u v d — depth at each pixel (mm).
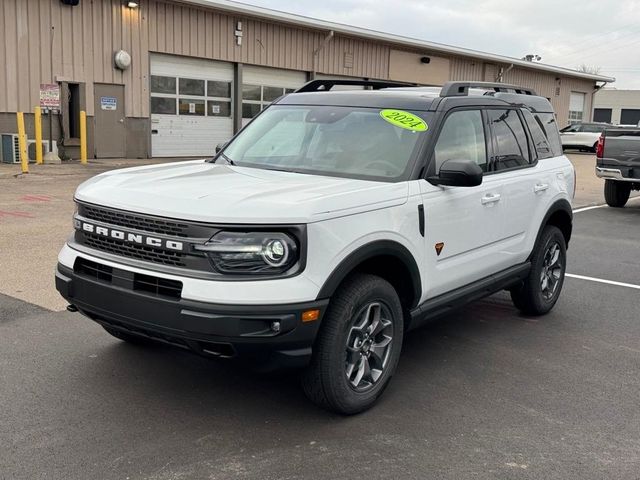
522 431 3822
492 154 5117
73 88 18797
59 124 18500
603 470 3406
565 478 3318
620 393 4430
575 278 7723
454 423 3896
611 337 5613
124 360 4625
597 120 69000
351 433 3721
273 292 3350
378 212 3842
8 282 6387
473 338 5469
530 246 5633
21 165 15961
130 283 3572
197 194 3635
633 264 8586
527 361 4977
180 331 3393
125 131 20016
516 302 6074
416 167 4273
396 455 3492
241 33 22500
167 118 21250
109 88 19422
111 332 4535
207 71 22094
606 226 11719
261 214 3383
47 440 3514
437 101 4695
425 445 3613
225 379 4387
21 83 17547
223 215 3367
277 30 23688
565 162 6254
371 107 4820
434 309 4469
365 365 3955
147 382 4297
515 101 5695
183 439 3586
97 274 3770
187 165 4820
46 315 5484
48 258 7363
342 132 4691
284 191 3693
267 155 4828
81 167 17062
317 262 3467
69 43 18312
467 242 4691
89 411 3867
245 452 3471
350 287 3746
